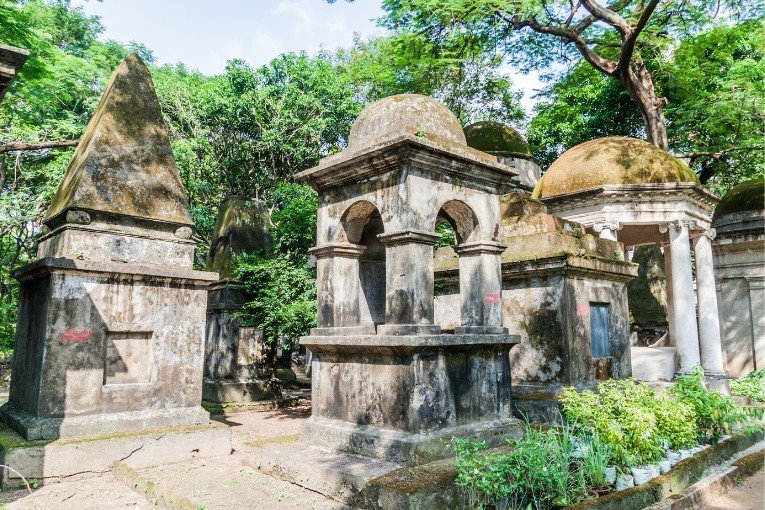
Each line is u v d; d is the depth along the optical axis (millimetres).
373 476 5184
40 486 6230
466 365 6348
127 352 7516
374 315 7820
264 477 6254
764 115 16172
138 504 5602
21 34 12211
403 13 16312
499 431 6379
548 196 12383
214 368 13016
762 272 14641
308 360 21219
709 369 12312
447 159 6477
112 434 6988
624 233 13969
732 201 15273
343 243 7117
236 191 22062
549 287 8562
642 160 11875
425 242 6250
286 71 22125
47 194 13945
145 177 8227
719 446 7191
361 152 6469
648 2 15094
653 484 5605
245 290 12883
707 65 17906
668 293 13875
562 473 5191
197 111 21188
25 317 7875
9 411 7539
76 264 7027
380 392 6059
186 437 7367
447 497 4906
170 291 7922
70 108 19984
